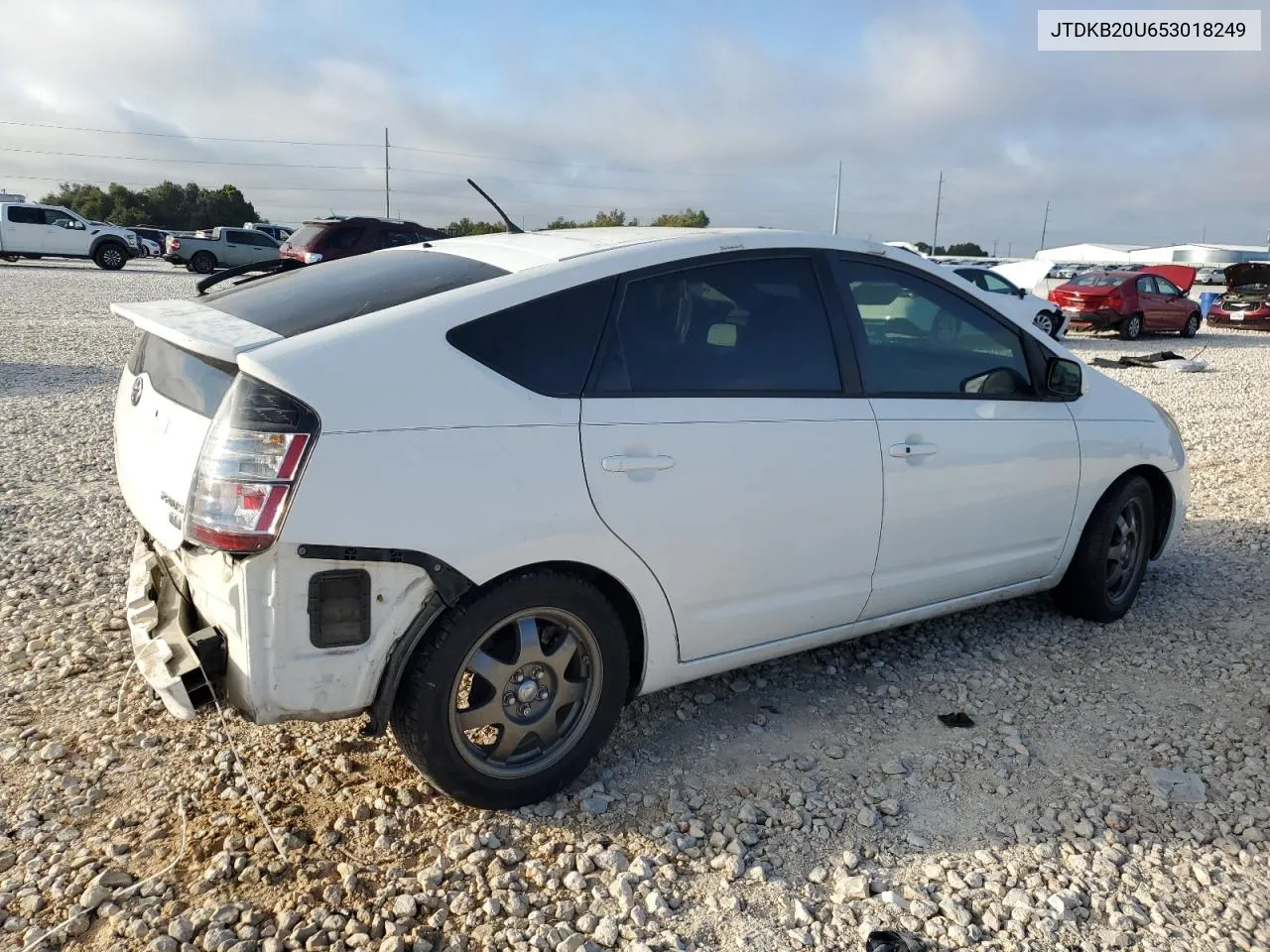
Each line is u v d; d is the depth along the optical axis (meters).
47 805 2.90
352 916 2.49
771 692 3.77
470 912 2.53
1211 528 6.03
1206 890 2.69
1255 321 23.95
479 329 2.76
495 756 2.90
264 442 2.42
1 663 3.75
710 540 3.08
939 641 4.28
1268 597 4.84
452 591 2.62
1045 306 19.44
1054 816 3.00
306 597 2.49
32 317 15.84
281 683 2.51
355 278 3.12
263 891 2.57
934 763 3.29
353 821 2.88
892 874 2.73
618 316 2.99
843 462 3.34
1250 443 8.89
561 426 2.79
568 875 2.67
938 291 3.80
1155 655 4.17
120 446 3.22
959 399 3.76
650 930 2.49
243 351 2.50
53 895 2.53
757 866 2.72
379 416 2.53
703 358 3.14
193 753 3.20
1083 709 3.69
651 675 3.14
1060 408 4.11
